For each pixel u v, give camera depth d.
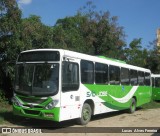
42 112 11.76
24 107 12.16
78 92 13.02
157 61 44.50
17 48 16.75
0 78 17.98
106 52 30.45
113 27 30.33
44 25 19.08
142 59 39.75
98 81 14.99
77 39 24.69
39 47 18.50
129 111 19.72
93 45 30.05
